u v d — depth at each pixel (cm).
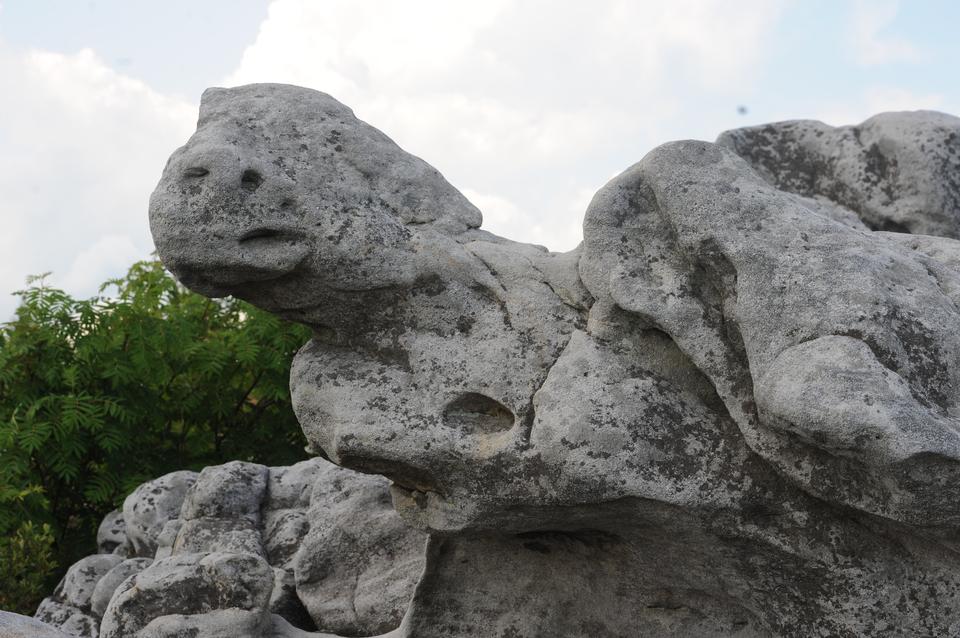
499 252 373
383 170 376
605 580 382
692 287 344
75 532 734
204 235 340
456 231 379
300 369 371
